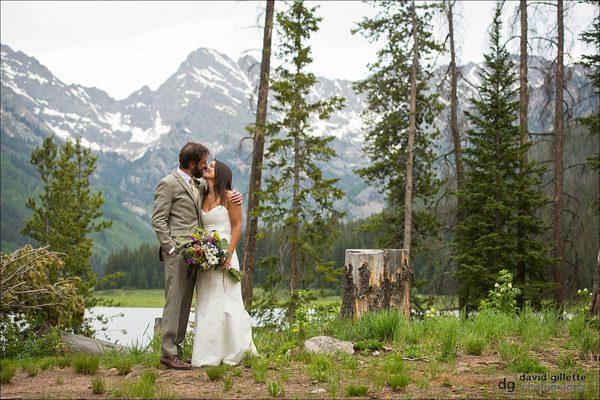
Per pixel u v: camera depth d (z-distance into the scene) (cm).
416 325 800
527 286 1880
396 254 865
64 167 2605
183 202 641
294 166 1948
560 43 2133
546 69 2180
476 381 542
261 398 493
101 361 685
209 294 649
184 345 743
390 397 491
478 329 791
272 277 1894
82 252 2441
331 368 595
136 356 699
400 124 2306
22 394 510
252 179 1931
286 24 1870
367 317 803
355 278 851
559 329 798
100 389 512
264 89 1930
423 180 2333
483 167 2059
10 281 817
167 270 634
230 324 643
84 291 2373
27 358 721
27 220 2548
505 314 897
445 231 2325
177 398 489
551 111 2242
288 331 880
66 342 824
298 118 1912
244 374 590
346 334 775
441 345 700
